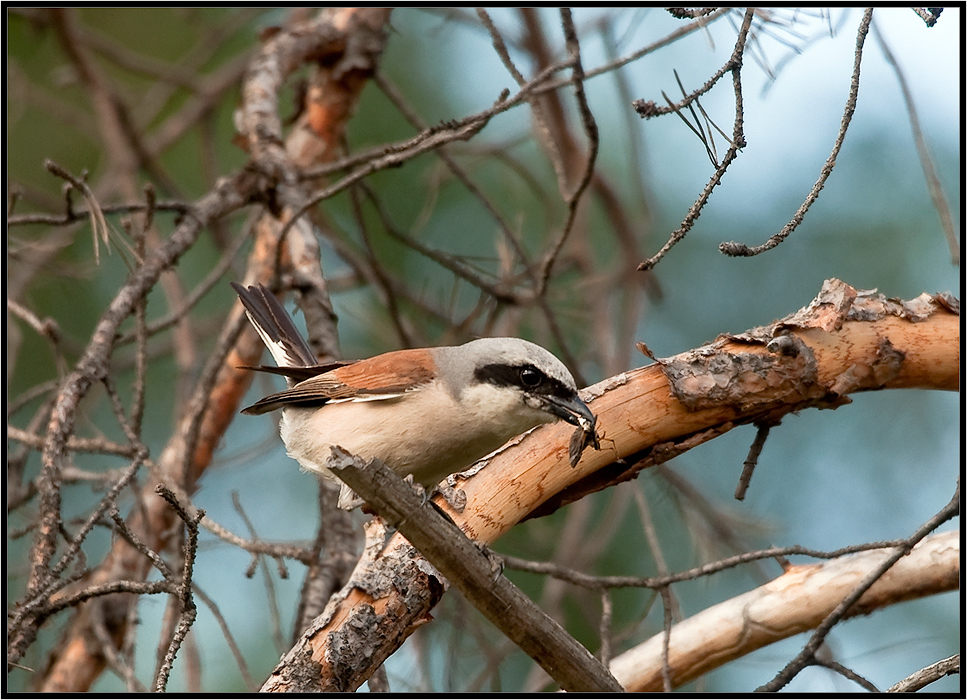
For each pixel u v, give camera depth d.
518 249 11.38
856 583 8.27
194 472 11.81
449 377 8.11
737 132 6.19
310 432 8.48
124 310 8.40
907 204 14.06
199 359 12.62
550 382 7.83
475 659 11.96
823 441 14.01
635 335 13.37
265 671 12.41
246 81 11.75
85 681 10.91
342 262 14.30
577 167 13.80
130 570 11.04
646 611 7.80
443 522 6.23
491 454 8.03
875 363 7.92
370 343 14.82
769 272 14.73
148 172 13.66
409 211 14.96
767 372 7.80
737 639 8.48
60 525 7.02
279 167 10.66
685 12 7.52
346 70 12.32
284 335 9.73
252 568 7.92
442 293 13.22
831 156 6.15
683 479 11.17
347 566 8.78
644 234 13.47
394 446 8.09
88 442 8.47
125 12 15.73
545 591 12.12
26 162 14.94
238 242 10.73
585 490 8.18
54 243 10.96
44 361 14.22
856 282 14.10
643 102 6.28
